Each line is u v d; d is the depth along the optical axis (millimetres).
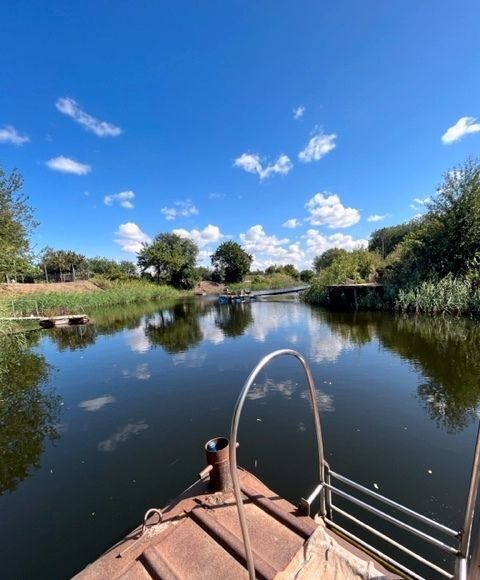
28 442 3771
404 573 1553
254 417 4031
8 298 14375
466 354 6199
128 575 1496
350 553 1562
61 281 30359
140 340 9812
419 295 11164
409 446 3238
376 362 6082
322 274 18875
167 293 30344
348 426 3688
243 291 25281
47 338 10688
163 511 1898
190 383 5594
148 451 3434
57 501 2693
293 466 2965
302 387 4988
